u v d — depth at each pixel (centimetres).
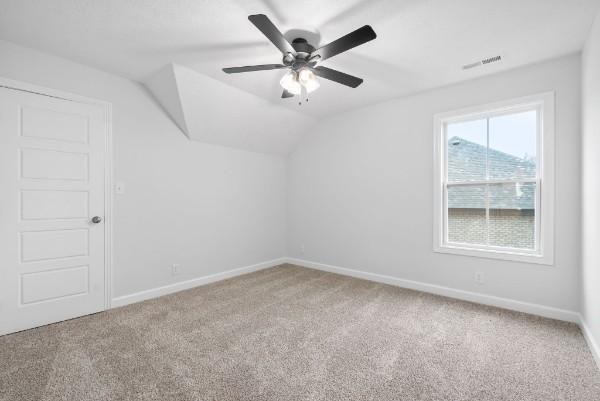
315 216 421
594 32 187
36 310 226
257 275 383
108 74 266
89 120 253
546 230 243
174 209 317
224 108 319
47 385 155
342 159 386
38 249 227
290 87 216
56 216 236
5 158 213
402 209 330
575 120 230
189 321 237
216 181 361
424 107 312
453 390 152
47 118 231
